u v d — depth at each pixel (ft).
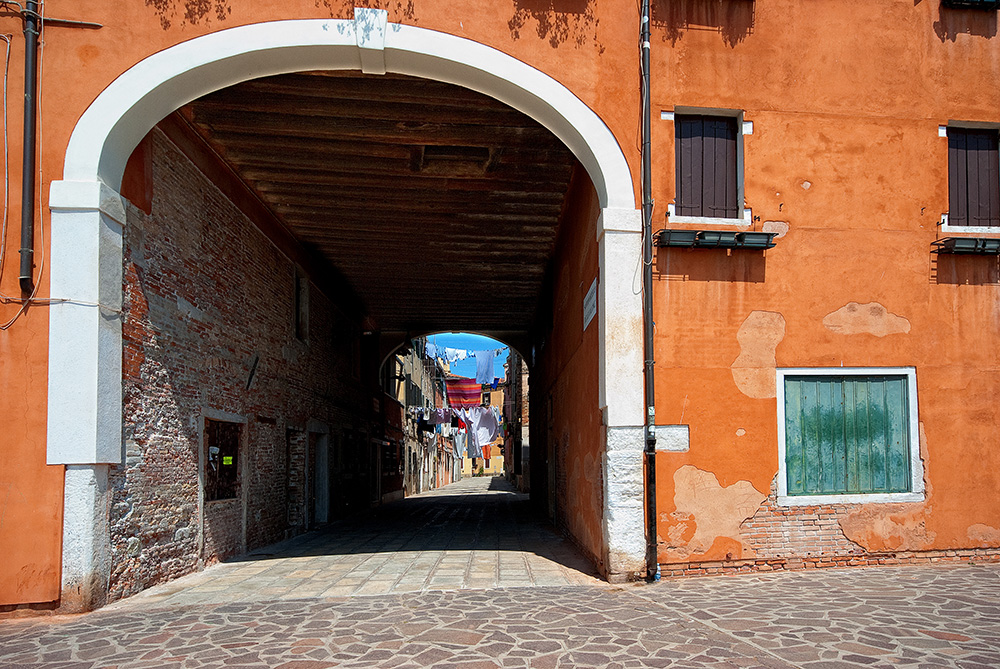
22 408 20.04
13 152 20.86
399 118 27.91
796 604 18.80
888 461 24.62
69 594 19.61
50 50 21.49
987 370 25.30
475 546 33.27
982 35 26.66
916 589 20.40
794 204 25.04
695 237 23.79
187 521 26.04
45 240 20.61
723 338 24.16
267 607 20.27
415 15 23.30
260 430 34.47
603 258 24.17
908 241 25.48
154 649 15.97
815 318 24.68
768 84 25.32
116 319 21.36
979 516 24.73
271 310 36.73
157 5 22.21
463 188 34.68
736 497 23.61
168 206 25.14
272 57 22.76
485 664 14.32
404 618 18.53
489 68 23.53
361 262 47.88
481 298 58.59
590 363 27.45
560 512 38.86
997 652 14.28
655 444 23.22
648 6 24.43
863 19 26.07
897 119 25.90
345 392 55.21
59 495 19.86
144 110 22.09
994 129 26.76
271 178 32.89
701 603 19.31
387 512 59.57
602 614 18.38
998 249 25.12
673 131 24.68
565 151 31.04
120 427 21.38
